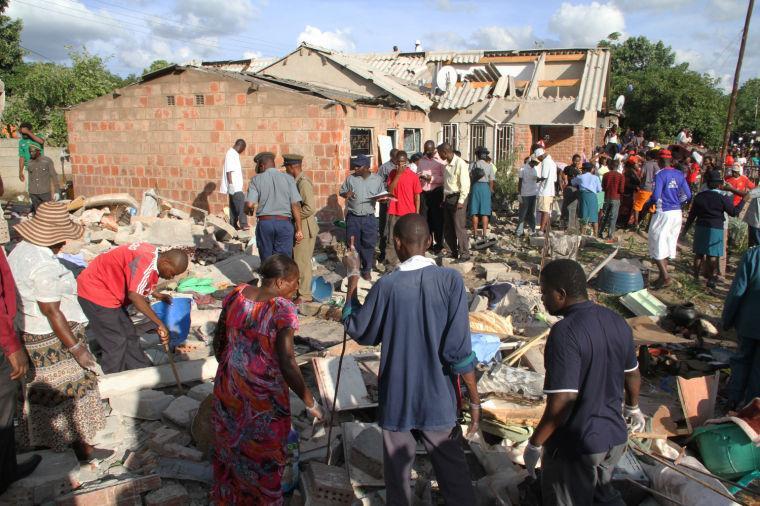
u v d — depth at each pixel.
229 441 3.23
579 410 2.91
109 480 3.87
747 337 4.82
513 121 18.38
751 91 61.41
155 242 10.16
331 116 11.88
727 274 9.99
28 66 28.28
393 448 3.19
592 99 18.02
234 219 11.91
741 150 36.84
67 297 4.05
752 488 3.98
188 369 5.19
